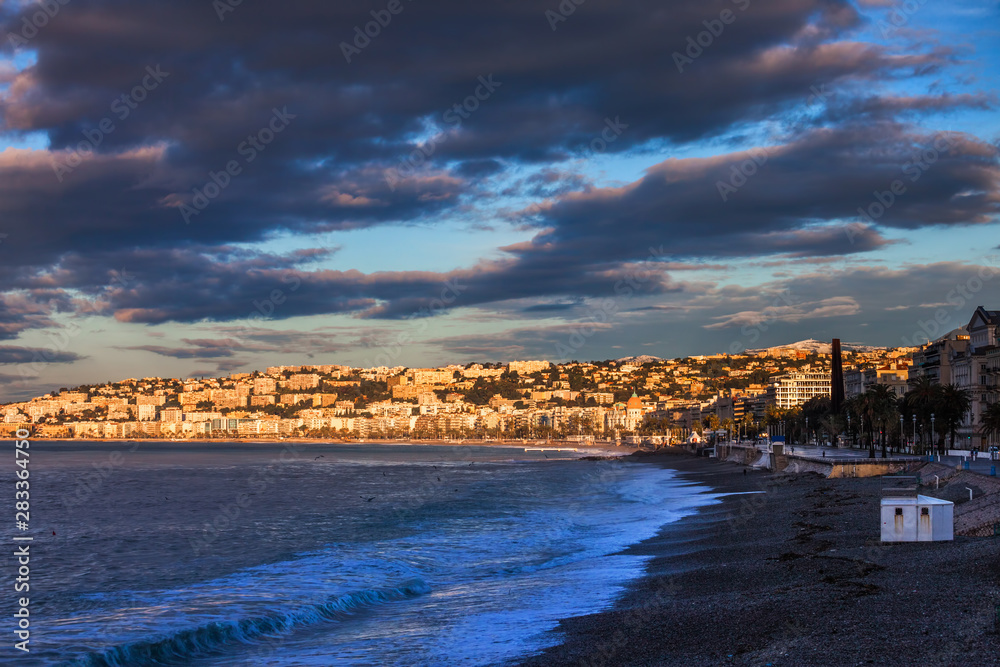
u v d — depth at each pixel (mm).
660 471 192500
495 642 33906
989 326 171375
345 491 145375
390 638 35531
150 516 101625
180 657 34469
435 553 62500
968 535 49688
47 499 131250
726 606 35594
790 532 59188
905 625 28938
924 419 144500
